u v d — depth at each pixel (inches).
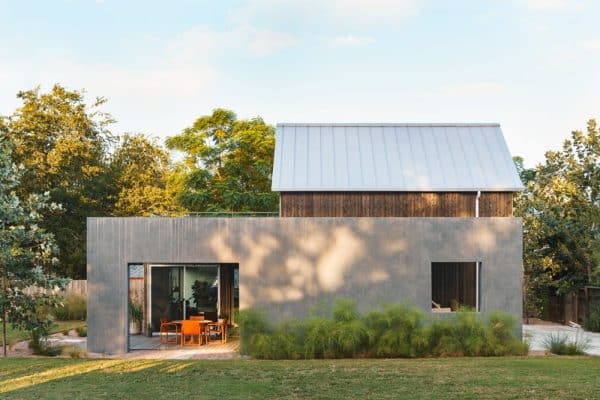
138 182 1640.0
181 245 695.1
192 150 1406.3
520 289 697.0
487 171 796.0
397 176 788.0
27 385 464.8
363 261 695.7
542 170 1137.4
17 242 630.5
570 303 1003.3
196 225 695.7
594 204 1046.4
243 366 538.6
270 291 693.9
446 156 820.6
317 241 696.4
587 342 672.4
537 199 1072.8
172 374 503.2
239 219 696.4
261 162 1342.3
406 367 526.3
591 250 981.8
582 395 416.2
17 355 644.1
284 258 695.7
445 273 771.4
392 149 834.8
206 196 1321.4
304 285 694.5
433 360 572.1
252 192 1311.5
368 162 811.4
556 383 453.7
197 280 835.4
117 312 690.2
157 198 1540.4
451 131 864.3
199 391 440.5
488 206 784.9
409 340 617.0
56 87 1546.5
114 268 693.3
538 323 1046.4
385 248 696.4
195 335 791.1
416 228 697.6
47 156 1478.8
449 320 661.3
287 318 692.1
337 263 695.1
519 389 435.2
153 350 693.9
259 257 695.1
